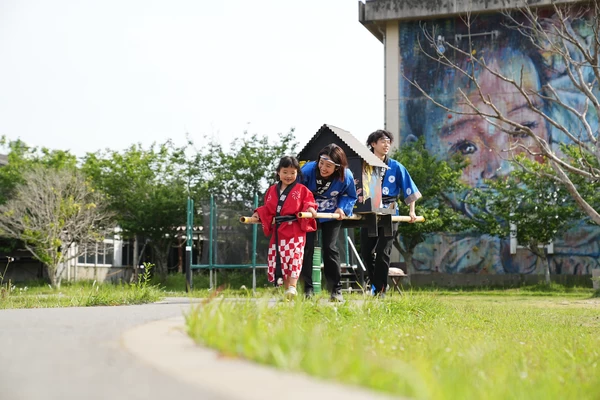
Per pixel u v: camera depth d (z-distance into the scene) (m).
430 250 28.36
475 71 28.67
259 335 3.36
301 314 5.30
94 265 30.44
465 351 4.34
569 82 27.86
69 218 25.80
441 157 28.70
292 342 3.14
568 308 11.69
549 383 3.46
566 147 25.20
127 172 28.39
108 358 2.86
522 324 7.56
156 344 3.26
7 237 26.09
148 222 27.66
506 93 28.36
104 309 6.58
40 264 29.30
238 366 2.60
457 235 28.17
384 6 28.94
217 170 28.31
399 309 7.12
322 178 7.68
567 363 4.47
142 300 8.73
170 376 2.37
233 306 4.90
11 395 2.08
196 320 3.88
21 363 2.80
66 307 7.54
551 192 24.61
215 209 16.67
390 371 2.69
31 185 25.52
